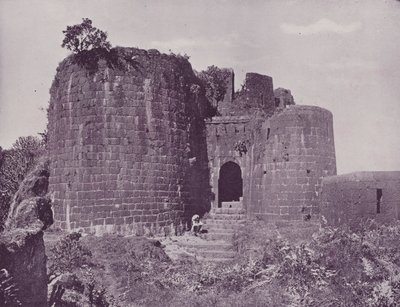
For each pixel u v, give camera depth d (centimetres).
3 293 1173
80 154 2789
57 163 2917
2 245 1234
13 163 3622
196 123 3328
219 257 2538
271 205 2919
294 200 2836
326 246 2008
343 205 2288
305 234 2473
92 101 2809
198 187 3294
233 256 2531
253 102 3625
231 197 3697
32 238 1308
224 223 3103
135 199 2800
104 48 2856
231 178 3712
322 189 2612
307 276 1850
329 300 1623
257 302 1725
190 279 2091
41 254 1345
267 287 1862
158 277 2105
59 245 2178
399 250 1839
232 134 3378
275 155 2934
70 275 1820
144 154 2858
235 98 3653
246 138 3338
